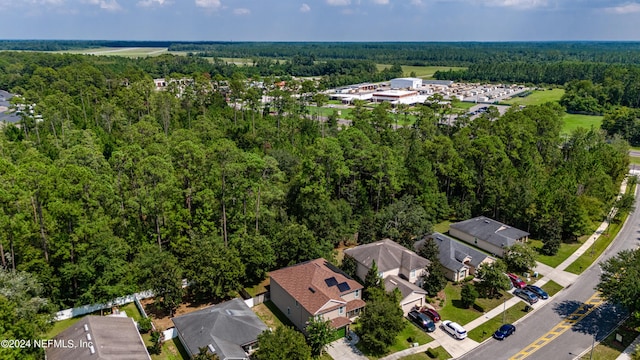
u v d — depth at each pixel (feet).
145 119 313.73
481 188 278.67
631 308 157.58
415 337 159.43
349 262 195.72
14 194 154.61
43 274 160.86
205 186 201.77
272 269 202.80
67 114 320.09
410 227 227.20
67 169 174.19
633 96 618.85
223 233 206.39
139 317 167.94
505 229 236.63
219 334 142.41
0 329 115.03
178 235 195.31
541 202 241.14
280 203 233.96
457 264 200.34
